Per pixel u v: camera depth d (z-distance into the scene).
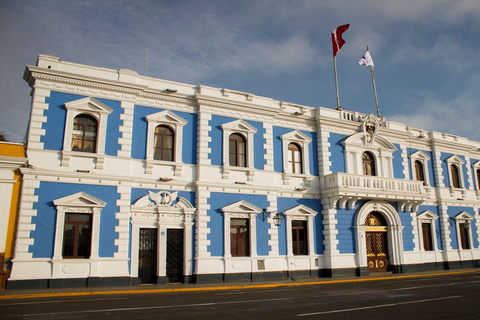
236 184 22.94
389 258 27.47
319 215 25.81
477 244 33.25
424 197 28.16
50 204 18.55
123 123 20.80
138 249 20.16
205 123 22.92
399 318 10.76
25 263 17.59
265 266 22.91
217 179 22.61
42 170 18.58
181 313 11.46
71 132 19.62
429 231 31.00
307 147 26.53
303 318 10.73
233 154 23.80
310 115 27.11
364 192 25.61
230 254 22.09
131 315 11.09
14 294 15.50
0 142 18.31
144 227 20.53
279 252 23.84
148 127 21.62
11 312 11.61
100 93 20.59
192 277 20.98
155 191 21.17
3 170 18.05
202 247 21.36
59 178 18.91
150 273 20.44
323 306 12.92
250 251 22.73
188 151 22.55
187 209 21.50
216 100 23.25
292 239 24.67
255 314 11.34
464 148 34.72
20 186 18.27
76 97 20.06
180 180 21.81
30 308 12.41
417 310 12.07
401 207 28.27
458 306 12.80
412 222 28.80
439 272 27.55
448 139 33.97
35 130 18.94
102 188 19.73
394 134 30.27
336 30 30.83
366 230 26.70
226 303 13.62
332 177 25.44
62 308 12.40
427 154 32.47
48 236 18.28
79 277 18.44
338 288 18.89
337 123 27.48
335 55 30.34
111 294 16.77
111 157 20.19
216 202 22.31
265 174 24.17
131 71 21.56
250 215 23.14
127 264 19.55
